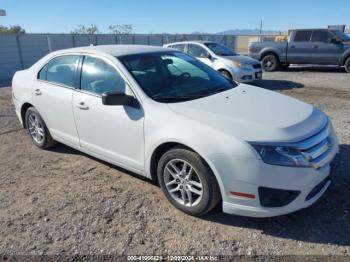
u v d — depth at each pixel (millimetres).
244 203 2877
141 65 3877
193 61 4520
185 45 11461
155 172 3570
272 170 2740
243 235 2982
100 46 4410
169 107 3318
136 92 3537
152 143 3320
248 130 2867
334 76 13070
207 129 2949
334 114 6910
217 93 3770
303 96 9086
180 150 3123
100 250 2840
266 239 2920
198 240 2936
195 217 3270
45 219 3303
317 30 13992
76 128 4254
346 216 3193
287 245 2838
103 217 3305
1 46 17062
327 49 13875
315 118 3264
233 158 2801
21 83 5188
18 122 6852
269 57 15094
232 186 2869
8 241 2994
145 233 3045
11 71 17719
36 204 3590
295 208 2863
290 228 3053
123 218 3283
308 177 2812
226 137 2850
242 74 10250
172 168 3314
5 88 12328
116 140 3746
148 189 3832
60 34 19641
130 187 3896
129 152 3656
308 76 13281
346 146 4879
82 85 4125
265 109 3275
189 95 3650
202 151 2924
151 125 3318
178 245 2879
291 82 11711
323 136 3070
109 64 3865
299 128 2951
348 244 2820
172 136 3115
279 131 2846
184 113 3189
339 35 13773
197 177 3133
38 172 4398
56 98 4426
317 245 2822
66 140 4543
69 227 3164
